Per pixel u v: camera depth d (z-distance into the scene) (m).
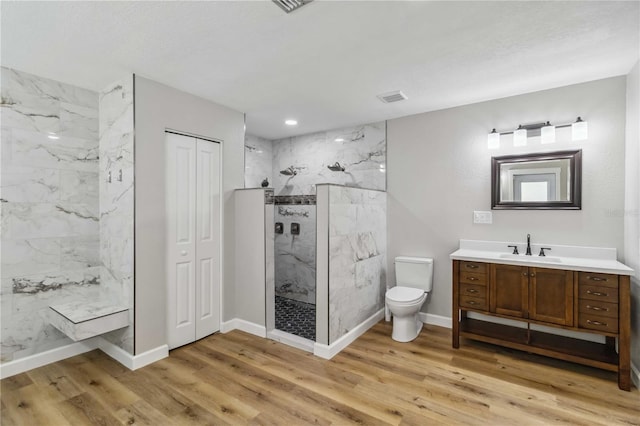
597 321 2.32
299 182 4.65
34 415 1.99
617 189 2.63
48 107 2.65
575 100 2.80
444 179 3.47
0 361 2.42
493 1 1.68
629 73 2.54
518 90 2.95
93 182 2.91
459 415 1.97
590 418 1.94
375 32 1.97
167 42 2.09
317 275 2.81
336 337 2.86
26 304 2.54
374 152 3.96
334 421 1.92
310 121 3.92
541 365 2.59
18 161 2.50
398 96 3.08
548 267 2.49
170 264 2.86
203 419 1.95
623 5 1.70
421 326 3.47
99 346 2.92
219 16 1.80
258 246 3.27
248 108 3.43
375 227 3.62
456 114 3.39
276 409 2.04
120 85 2.66
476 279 2.81
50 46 2.13
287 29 1.94
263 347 2.97
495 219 3.18
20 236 2.51
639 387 2.22
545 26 1.91
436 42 2.10
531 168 2.99
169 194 2.86
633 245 2.44
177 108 2.87
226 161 3.36
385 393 2.21
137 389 2.27
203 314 3.16
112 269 2.76
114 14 1.77
